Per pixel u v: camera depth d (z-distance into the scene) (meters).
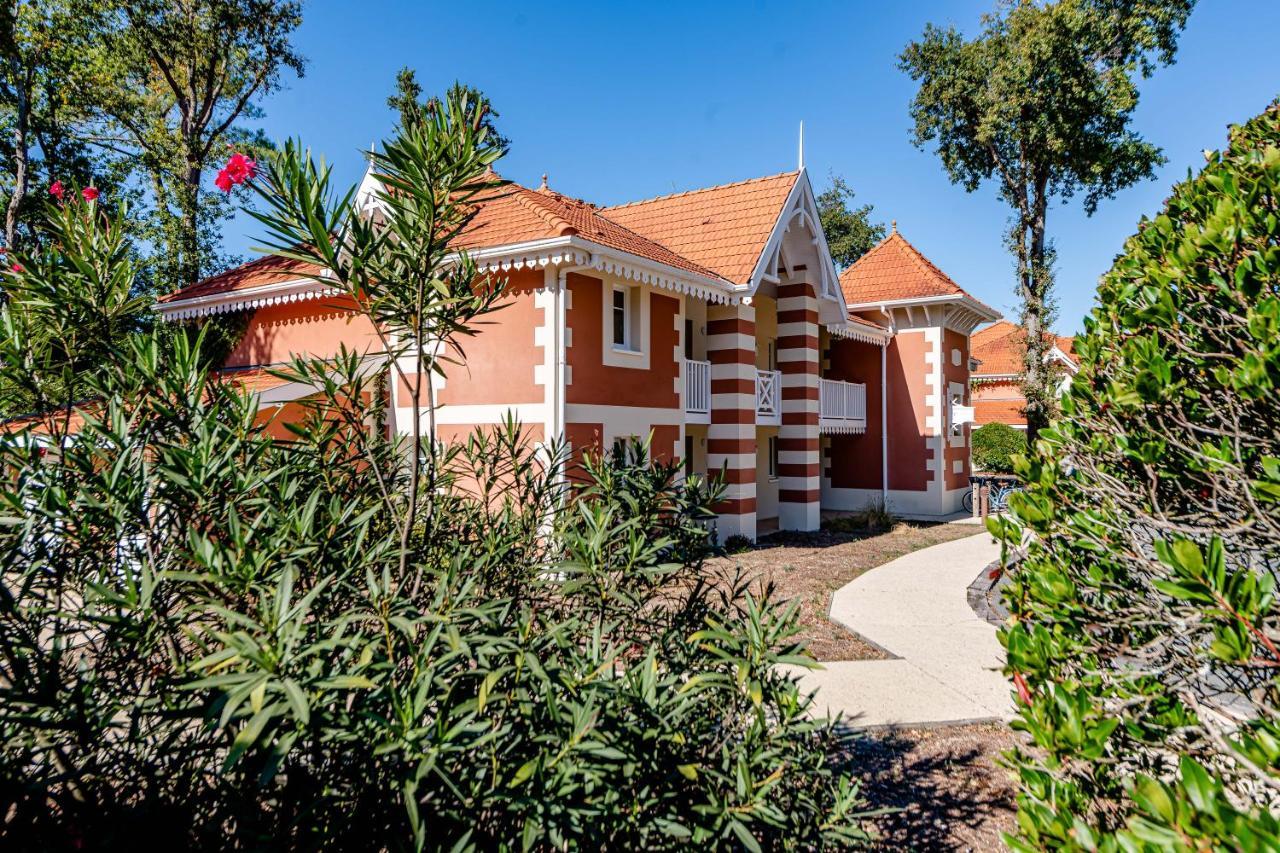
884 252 23.11
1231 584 1.75
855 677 6.88
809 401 17.06
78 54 21.56
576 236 10.17
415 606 2.26
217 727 1.92
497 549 3.01
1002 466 30.66
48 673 1.82
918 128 26.53
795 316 17.09
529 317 11.26
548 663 2.17
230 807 2.01
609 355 12.01
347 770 1.87
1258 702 1.98
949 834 4.11
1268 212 2.59
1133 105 22.72
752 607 2.39
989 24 24.22
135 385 2.63
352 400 3.16
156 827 1.99
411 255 2.62
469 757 2.03
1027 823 1.85
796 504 17.12
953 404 21.73
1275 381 2.16
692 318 15.79
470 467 3.87
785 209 14.95
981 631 8.52
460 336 11.88
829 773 2.75
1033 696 2.17
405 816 1.96
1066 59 22.41
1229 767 2.07
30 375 2.79
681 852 2.19
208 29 22.58
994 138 24.78
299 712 1.45
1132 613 2.33
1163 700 2.12
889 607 9.64
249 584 1.91
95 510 2.23
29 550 2.33
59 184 3.12
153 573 2.03
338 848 1.92
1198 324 2.67
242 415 2.72
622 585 2.86
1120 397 2.58
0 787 1.78
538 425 11.04
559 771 1.87
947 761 5.08
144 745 2.12
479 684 2.16
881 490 21.27
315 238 2.40
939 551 14.10
